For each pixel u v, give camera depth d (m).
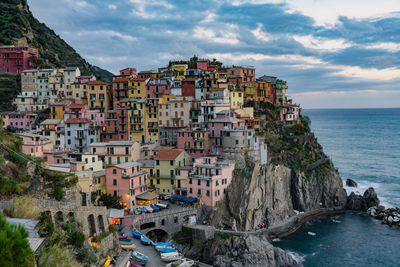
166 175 117.81
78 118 142.75
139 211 99.25
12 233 32.56
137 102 146.62
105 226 71.69
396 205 144.62
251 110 149.62
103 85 163.12
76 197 72.62
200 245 98.75
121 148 119.31
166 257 79.56
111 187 104.44
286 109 170.38
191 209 105.31
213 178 108.44
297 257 100.50
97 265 60.88
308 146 155.75
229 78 176.88
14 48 198.25
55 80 176.00
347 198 147.38
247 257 94.25
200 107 144.38
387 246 106.94
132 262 73.81
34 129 148.88
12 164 69.25
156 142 143.00
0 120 90.25
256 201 118.00
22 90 180.75
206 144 131.62
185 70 188.25
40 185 67.50
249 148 124.06
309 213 134.88
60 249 48.56
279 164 133.38
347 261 98.19
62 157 112.38
